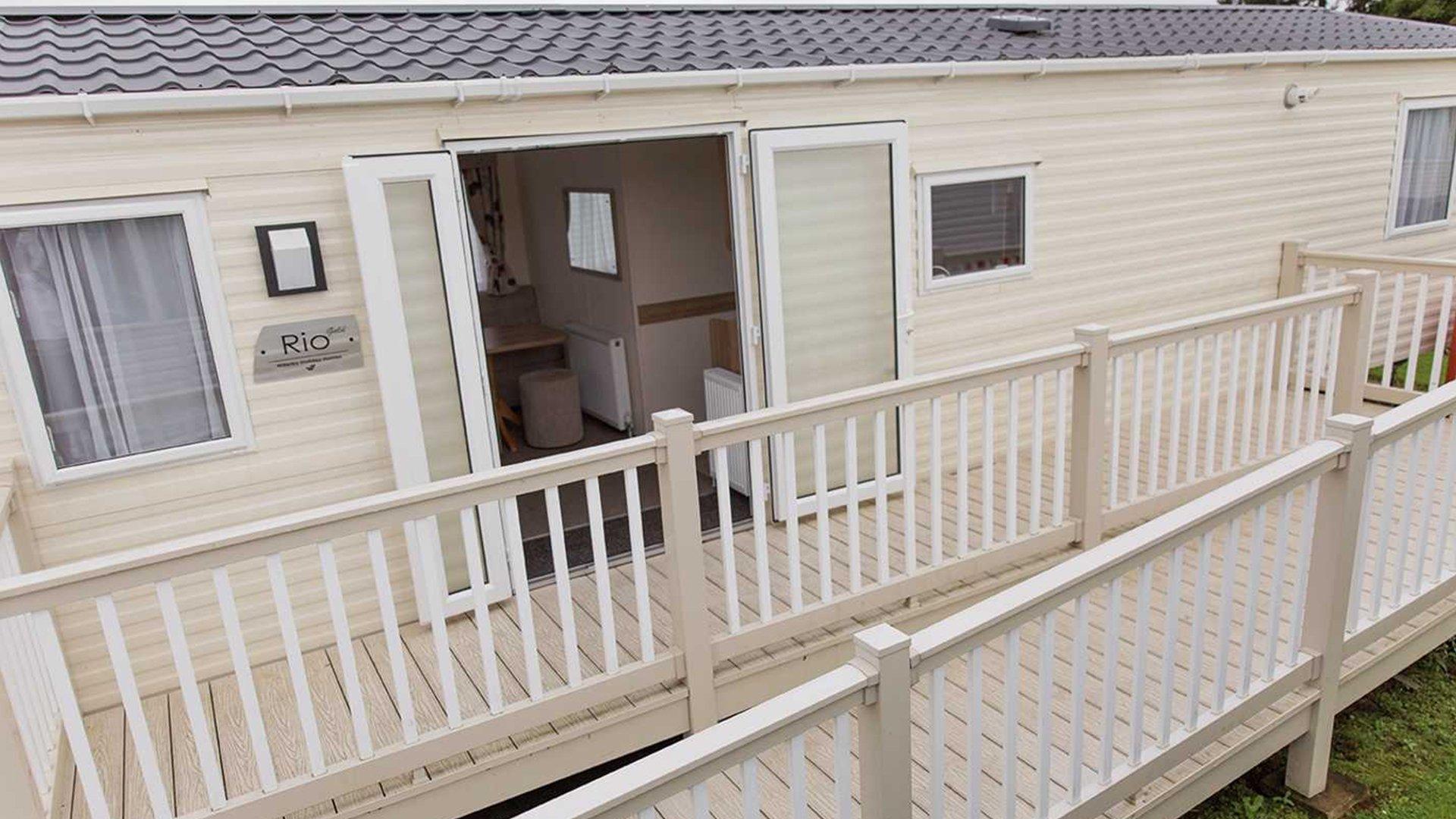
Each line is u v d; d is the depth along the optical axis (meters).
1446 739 4.20
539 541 5.70
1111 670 2.86
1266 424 5.54
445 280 4.30
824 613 4.07
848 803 2.30
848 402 3.95
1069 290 6.50
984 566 4.50
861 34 6.22
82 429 3.84
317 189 4.10
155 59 4.23
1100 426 4.70
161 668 4.11
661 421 3.55
